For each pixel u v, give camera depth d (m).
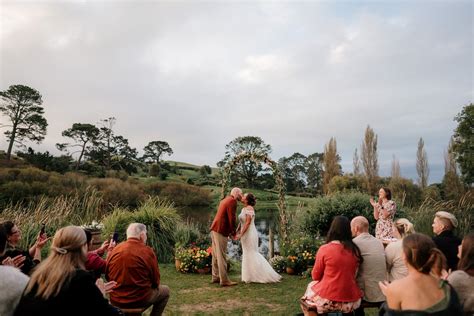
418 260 2.30
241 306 5.64
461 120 36.34
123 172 56.31
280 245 9.12
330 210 11.77
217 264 7.22
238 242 14.38
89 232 4.21
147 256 3.90
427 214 12.16
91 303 2.56
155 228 10.31
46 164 57.72
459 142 36.28
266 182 59.91
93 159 75.88
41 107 67.50
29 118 65.44
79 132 75.25
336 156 50.84
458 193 29.41
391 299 2.38
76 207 11.55
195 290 6.64
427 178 42.75
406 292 2.30
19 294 2.59
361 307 4.08
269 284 6.94
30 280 2.54
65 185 30.91
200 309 5.52
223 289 6.66
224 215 6.95
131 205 34.66
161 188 44.91
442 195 32.53
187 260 8.23
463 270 2.86
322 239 10.14
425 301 2.23
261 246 13.64
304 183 83.00
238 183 58.47
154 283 4.00
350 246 3.87
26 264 3.76
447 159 38.16
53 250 2.62
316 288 3.95
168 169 85.44
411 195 30.05
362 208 11.61
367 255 4.09
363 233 4.27
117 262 3.81
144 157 100.88
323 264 3.92
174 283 7.23
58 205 10.81
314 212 12.02
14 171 30.67
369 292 4.06
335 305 3.76
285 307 5.54
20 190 25.69
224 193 9.84
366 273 4.08
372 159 43.47
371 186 42.75
